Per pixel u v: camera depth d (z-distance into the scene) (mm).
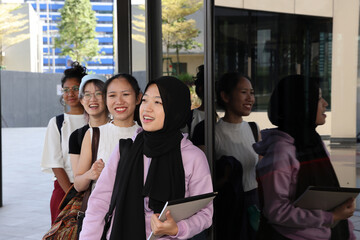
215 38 2559
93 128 2637
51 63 32719
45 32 34000
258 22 2285
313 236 1962
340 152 1848
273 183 2277
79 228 2447
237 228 2520
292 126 2125
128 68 3861
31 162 11664
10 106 27344
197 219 1865
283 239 2215
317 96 1961
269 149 2279
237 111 2461
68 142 3062
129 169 1964
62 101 3346
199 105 2818
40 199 7250
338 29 1835
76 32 29609
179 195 1909
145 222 1940
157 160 1932
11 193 7742
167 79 1938
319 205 1850
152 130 1919
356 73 1772
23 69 30531
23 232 5348
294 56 2074
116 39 3926
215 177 2650
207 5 2568
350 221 1764
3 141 17344
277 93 2207
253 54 2336
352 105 1781
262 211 2352
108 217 1997
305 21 2021
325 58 1911
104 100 2691
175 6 3053
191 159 1957
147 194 1904
